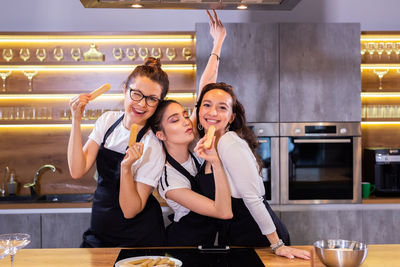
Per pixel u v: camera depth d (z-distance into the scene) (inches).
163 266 62.5
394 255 71.2
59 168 175.9
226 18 173.2
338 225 153.0
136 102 79.0
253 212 74.4
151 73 79.5
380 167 161.6
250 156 76.0
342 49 155.4
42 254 72.7
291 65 154.8
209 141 70.0
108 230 84.9
